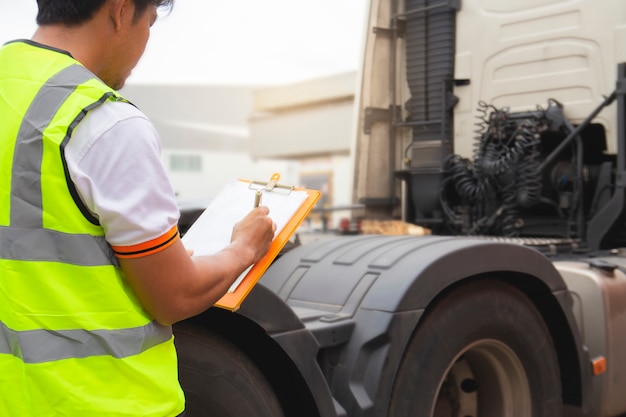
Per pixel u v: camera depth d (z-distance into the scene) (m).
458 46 4.12
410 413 2.32
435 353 2.41
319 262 2.70
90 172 1.28
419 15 4.20
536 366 2.75
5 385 1.30
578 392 2.89
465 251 2.49
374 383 2.23
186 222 2.78
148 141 1.32
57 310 1.27
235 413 1.95
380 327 2.26
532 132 3.73
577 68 3.72
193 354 1.89
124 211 1.27
